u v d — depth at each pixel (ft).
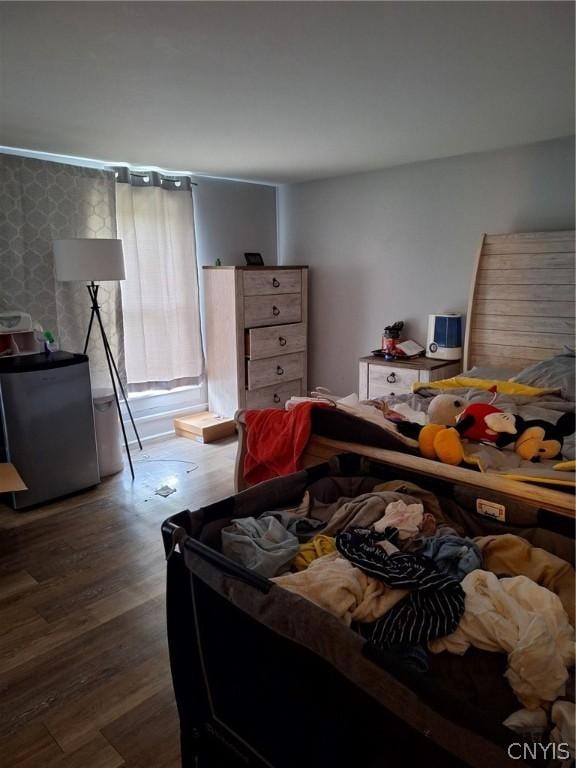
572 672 3.67
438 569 4.38
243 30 5.39
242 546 4.78
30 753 5.00
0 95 7.34
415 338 13.56
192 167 12.87
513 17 5.18
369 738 3.24
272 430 7.62
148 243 13.10
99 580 7.82
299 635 3.37
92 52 5.90
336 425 6.89
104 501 10.51
